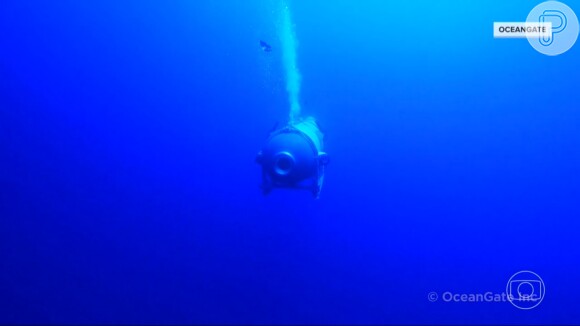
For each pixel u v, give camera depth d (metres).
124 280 6.74
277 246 8.30
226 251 8.03
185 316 5.70
